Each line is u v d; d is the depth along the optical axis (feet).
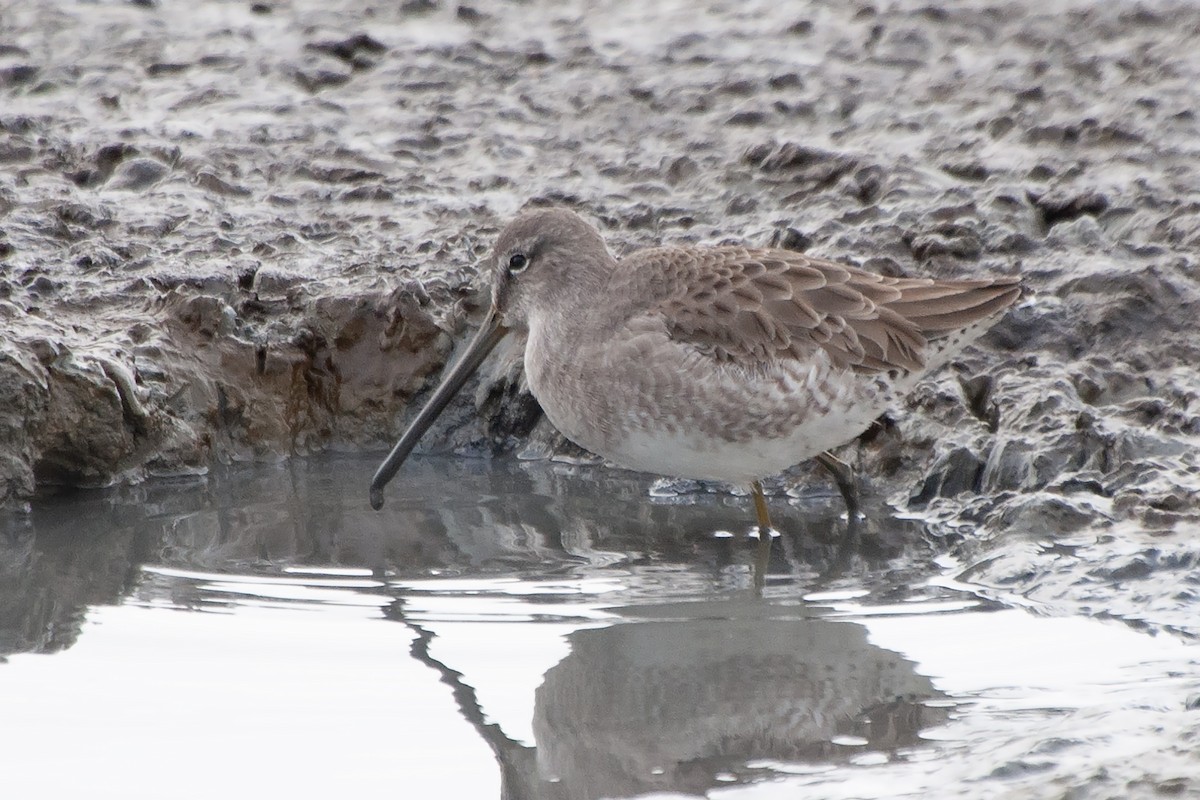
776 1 63.72
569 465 41.68
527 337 40.96
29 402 37.17
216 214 47.65
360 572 33.45
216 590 32.42
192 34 61.16
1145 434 36.11
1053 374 39.04
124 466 39.40
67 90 56.49
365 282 43.86
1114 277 41.06
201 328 41.81
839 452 39.55
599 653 29.32
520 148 52.29
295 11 63.57
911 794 23.45
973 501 36.06
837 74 56.59
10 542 35.27
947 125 51.98
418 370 43.06
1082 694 26.81
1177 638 28.96
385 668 28.63
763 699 27.25
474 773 24.91
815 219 45.91
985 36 59.00
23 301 41.29
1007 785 23.12
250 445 41.78
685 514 37.58
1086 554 32.40
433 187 49.83
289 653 29.27
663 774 24.82
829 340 33.42
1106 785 22.43
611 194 48.91
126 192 49.11
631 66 58.08
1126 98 52.70
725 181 49.08
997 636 29.55
